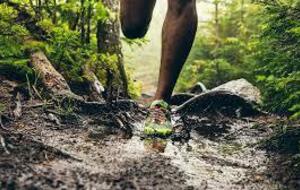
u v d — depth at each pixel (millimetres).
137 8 1403
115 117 1568
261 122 1871
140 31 1446
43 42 1810
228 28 5520
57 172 945
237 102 2068
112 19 2146
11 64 1671
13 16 1830
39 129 1300
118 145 1274
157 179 1000
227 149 1403
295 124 1538
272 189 1031
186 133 1574
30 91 1576
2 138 1059
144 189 921
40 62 1727
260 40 1935
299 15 1625
